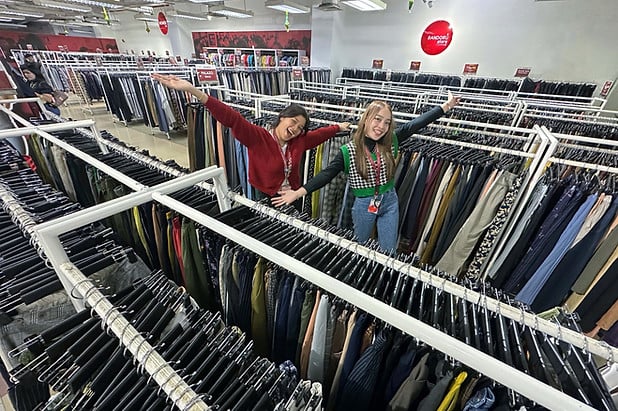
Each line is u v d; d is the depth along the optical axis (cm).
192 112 337
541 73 630
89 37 1428
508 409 57
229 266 100
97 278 98
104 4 696
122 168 159
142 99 619
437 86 580
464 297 75
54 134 213
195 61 978
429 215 221
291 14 953
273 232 102
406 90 529
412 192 225
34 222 99
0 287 88
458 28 684
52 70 923
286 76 750
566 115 374
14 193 127
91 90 753
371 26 792
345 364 80
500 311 71
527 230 177
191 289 118
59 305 93
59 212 116
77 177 186
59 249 78
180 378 57
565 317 74
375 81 684
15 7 836
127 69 734
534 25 609
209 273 119
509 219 183
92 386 62
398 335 72
